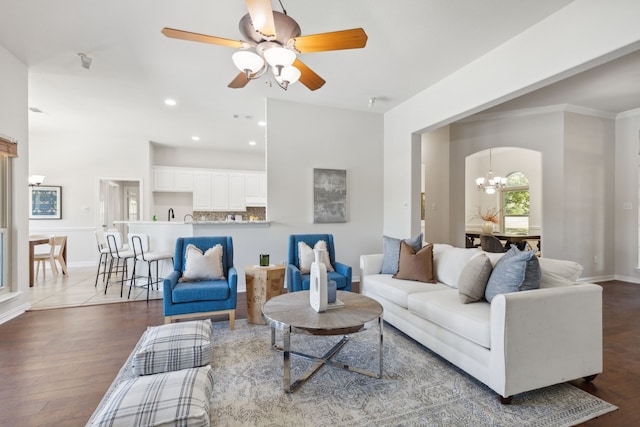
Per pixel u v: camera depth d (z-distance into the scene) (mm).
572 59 2479
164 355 2045
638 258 5113
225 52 3232
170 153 7727
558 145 4977
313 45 2160
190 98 4547
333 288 2318
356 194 5137
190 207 7918
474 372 2018
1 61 3141
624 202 5266
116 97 4500
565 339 1938
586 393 1968
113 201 7512
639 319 3324
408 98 4582
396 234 4973
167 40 3020
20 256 3480
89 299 4062
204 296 2910
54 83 3994
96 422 1368
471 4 2494
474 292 2318
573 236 5039
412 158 4633
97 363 2348
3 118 3178
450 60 3410
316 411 1787
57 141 6492
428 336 2465
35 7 2529
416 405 1843
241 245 4547
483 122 5598
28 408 1801
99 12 2602
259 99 4609
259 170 8453
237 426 1660
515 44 2953
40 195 6375
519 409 1801
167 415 1396
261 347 2650
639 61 3414
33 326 3102
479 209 9422
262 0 1680
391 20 2707
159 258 4191
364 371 2189
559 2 2469
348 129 5078
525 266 2041
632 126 5191
